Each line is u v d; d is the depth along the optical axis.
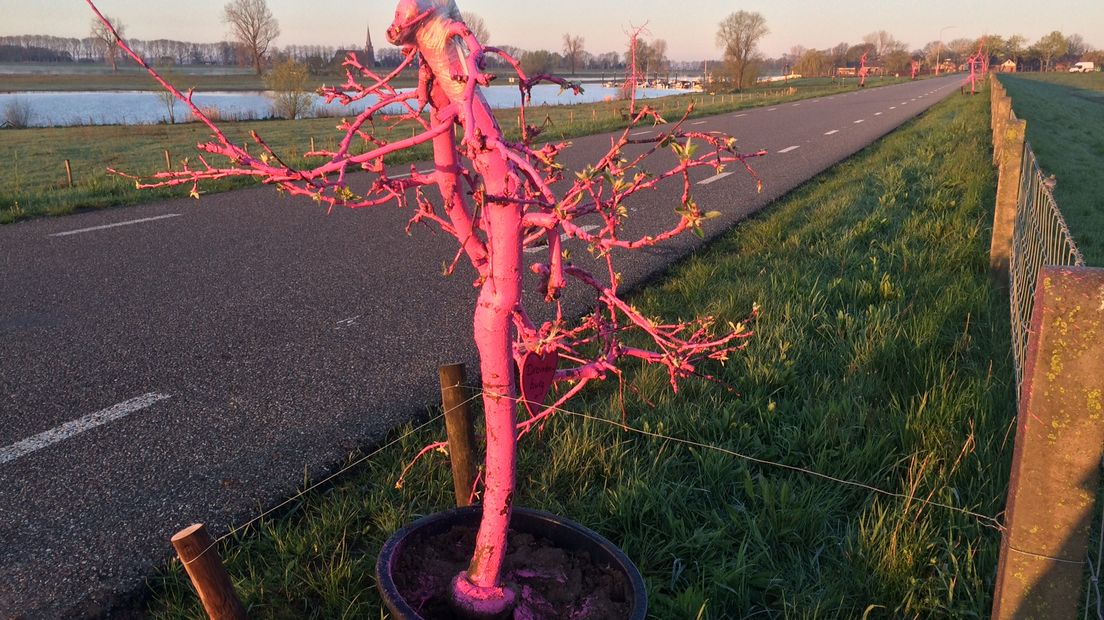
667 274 6.64
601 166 1.67
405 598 2.09
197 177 1.57
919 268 6.26
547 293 1.90
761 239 7.62
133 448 3.58
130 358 4.70
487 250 2.00
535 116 28.27
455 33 1.59
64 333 5.14
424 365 4.64
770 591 2.59
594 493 3.10
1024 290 4.40
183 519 3.02
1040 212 4.43
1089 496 1.64
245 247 7.65
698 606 2.43
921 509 2.84
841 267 6.35
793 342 4.52
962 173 10.67
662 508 2.90
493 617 2.01
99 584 2.63
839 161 14.53
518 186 1.68
